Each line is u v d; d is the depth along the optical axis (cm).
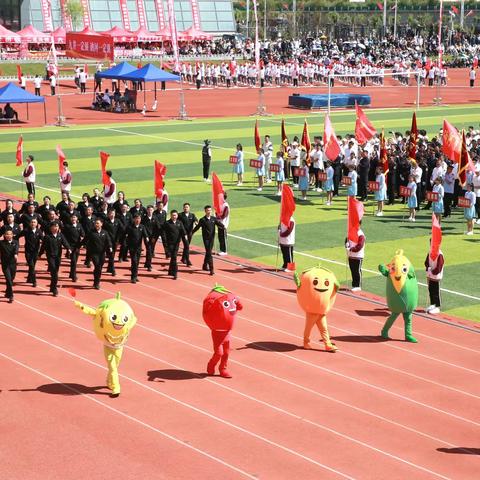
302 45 19338
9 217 4456
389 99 13438
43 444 2741
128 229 4550
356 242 4434
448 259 5106
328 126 6438
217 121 10825
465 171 6091
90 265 4894
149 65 11225
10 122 10381
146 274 4734
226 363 3300
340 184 7069
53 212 4362
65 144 8956
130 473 2562
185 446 2736
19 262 4912
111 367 3109
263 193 6856
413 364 3509
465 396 3203
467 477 2592
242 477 2545
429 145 6919
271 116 11319
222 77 14850
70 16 17538
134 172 7550
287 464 2631
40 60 15475
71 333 3753
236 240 5462
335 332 3872
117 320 3069
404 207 6462
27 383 3212
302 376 3341
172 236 4641
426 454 2731
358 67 15338
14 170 7594
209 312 3259
